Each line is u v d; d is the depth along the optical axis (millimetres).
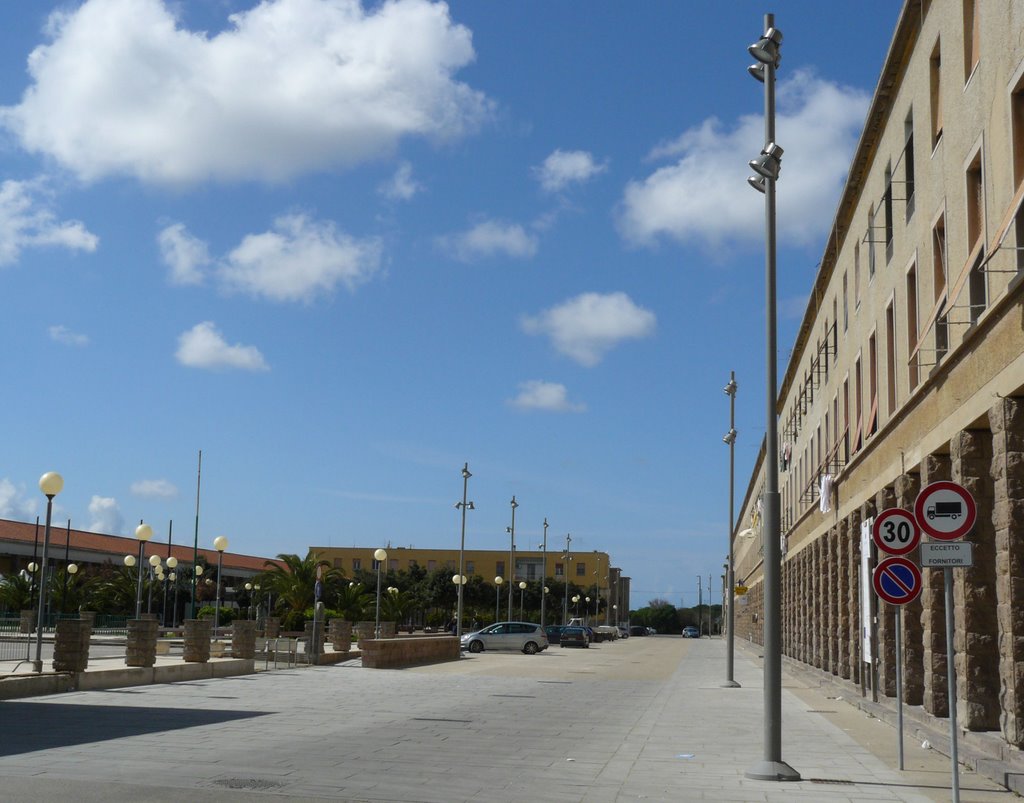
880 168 25641
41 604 23781
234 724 17281
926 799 11359
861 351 28469
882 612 23250
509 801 10688
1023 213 14141
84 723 16984
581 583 148250
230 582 110438
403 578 110688
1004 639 14180
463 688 27641
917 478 21234
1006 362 14141
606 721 19594
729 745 16078
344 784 11367
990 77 15797
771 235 13688
